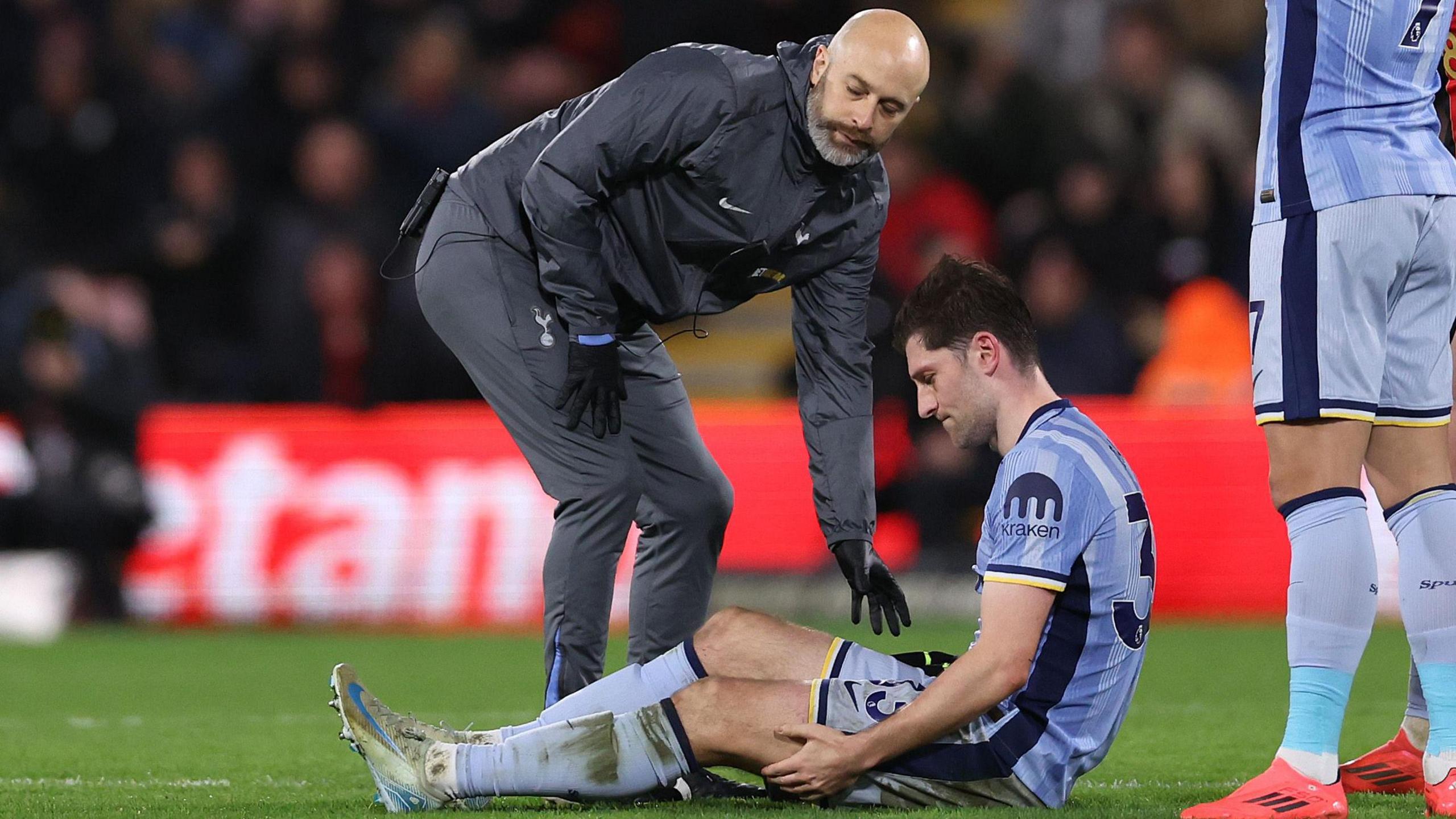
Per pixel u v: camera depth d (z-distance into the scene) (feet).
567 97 168.86
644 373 55.83
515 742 41.50
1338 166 42.88
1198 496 124.26
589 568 52.65
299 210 148.66
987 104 160.04
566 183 50.78
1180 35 171.32
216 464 125.80
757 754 40.73
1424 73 44.16
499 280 53.67
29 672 95.91
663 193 52.29
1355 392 42.83
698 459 56.44
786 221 52.24
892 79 49.06
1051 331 137.90
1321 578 42.45
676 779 41.39
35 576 122.42
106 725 71.05
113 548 124.98
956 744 40.78
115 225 155.74
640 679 43.04
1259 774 51.75
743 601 123.24
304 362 143.74
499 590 124.06
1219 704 75.61
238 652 107.34
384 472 125.39
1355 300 42.88
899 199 151.02
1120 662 40.75
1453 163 44.19
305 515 125.39
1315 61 43.29
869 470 54.03
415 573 124.26
